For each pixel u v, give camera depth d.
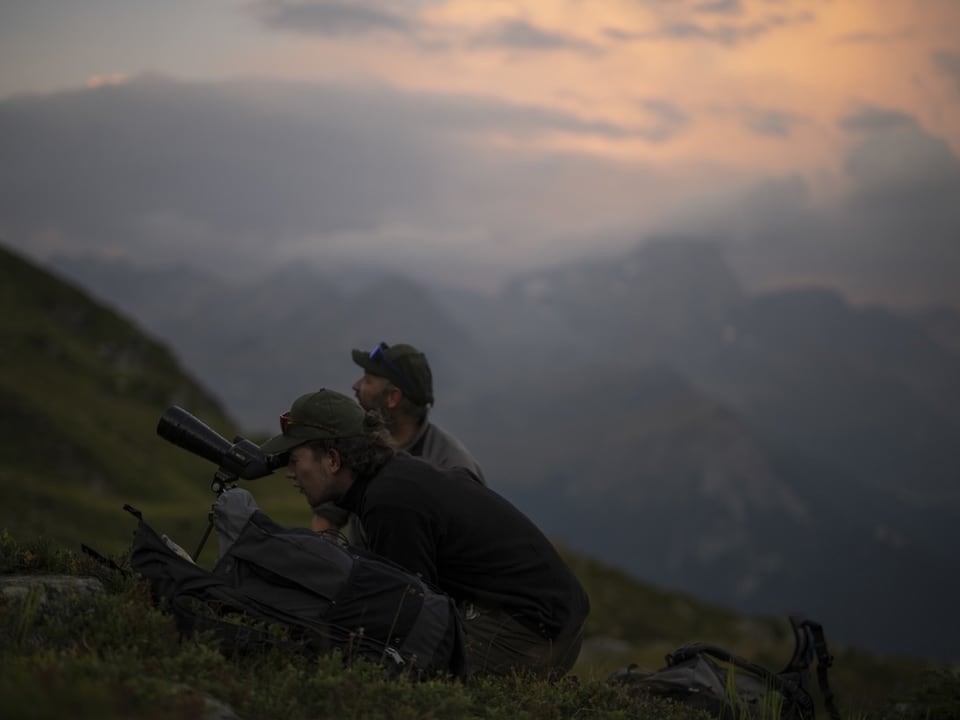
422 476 6.28
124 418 77.56
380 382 7.95
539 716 5.48
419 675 5.18
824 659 7.25
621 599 53.72
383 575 5.55
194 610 5.23
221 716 4.30
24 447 57.09
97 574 5.73
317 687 4.72
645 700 6.41
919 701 7.55
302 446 6.13
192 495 61.47
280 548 5.50
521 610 6.34
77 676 4.18
